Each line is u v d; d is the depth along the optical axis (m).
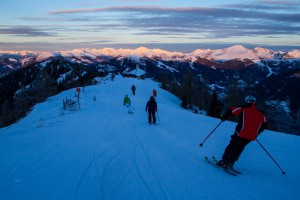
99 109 24.94
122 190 5.82
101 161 8.01
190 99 61.53
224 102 48.81
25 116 34.94
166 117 19.08
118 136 12.06
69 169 7.25
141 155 8.64
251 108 6.83
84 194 5.65
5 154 8.87
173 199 5.36
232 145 7.02
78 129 14.12
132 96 39.47
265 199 5.47
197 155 8.66
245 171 7.26
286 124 38.12
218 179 6.49
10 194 5.65
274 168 7.67
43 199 5.41
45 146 10.02
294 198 5.58
